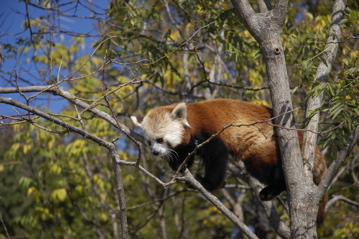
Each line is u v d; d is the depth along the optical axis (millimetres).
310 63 7984
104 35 11508
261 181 9227
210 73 13047
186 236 17906
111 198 18438
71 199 15695
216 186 9023
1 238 13008
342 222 14375
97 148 14492
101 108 14320
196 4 10969
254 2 11633
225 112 9125
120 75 14742
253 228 17766
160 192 19281
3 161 18219
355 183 12445
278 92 7555
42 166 15883
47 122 13750
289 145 7488
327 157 14266
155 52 11156
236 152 9234
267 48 7641
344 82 7418
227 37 10297
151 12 11570
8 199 18062
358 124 7102
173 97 15562
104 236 16969
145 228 18062
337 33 8516
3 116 6719
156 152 8531
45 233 17328
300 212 7359
